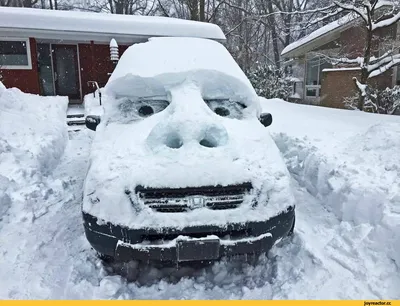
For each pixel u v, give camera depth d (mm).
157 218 2316
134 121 3367
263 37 29344
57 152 5953
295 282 2488
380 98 10492
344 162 4051
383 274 2531
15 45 10859
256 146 2926
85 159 5980
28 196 3887
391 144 4168
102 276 2582
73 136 7961
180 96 3367
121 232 2311
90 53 12086
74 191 4316
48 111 7926
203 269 2705
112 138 3041
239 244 2352
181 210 2387
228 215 2375
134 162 2588
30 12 10789
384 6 11000
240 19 24469
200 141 2854
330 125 6625
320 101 14008
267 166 2697
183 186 2385
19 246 2982
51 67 11859
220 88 3676
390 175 3561
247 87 3637
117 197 2373
